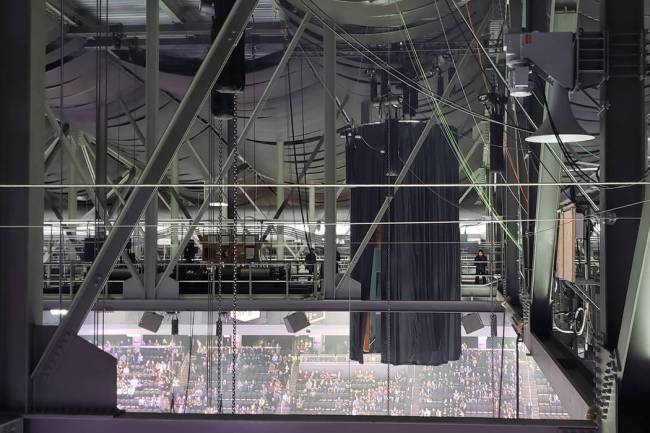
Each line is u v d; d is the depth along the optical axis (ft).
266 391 57.47
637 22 17.60
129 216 18.03
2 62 18.39
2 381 18.48
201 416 18.21
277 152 71.72
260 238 68.18
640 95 17.57
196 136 66.49
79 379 18.58
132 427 18.28
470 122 58.85
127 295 45.09
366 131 46.01
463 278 66.64
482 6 44.52
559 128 17.31
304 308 44.65
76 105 66.69
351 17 46.09
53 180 76.59
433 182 45.44
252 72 64.13
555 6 20.47
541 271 32.58
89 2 57.98
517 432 17.46
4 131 18.39
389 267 41.81
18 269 18.47
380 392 57.16
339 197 74.79
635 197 17.66
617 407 16.19
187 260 63.72
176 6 59.41
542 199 27.94
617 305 17.72
